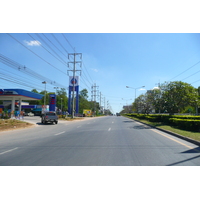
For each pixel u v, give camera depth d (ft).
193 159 21.62
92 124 85.92
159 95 74.38
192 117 56.95
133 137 39.78
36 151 27.04
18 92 115.65
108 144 31.71
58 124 87.81
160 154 24.04
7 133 52.01
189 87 64.03
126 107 298.76
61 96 304.30
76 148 28.68
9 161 21.77
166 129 48.67
